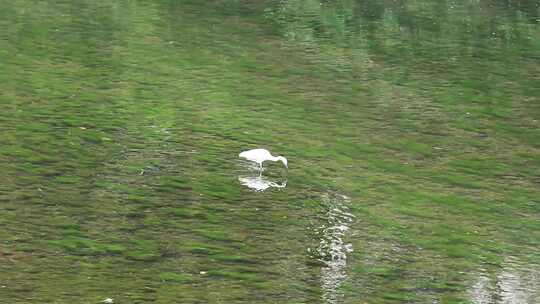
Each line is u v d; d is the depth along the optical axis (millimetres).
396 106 45062
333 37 60531
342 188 33844
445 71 52531
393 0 75875
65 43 54438
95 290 24875
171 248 27906
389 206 32406
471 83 50062
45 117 39594
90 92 44156
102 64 49875
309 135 39812
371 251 28719
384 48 57938
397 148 38719
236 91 46156
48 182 32281
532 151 39094
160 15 65062
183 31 59938
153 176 33719
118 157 35406
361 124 41875
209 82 47531
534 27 65938
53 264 26203
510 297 26203
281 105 44156
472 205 32906
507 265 28312
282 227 30062
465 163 37281
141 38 57062
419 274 27359
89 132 38094
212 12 67188
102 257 26938
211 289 25438
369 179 34938
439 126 42125
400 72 51906
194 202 31578
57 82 45469
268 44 57406
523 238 30297
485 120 43344
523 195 34062
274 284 26016
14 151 35062
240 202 31906
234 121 41188
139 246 27844
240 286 25750
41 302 23969
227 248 28188
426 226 30859
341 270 27250
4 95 42469
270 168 35531
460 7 73312
